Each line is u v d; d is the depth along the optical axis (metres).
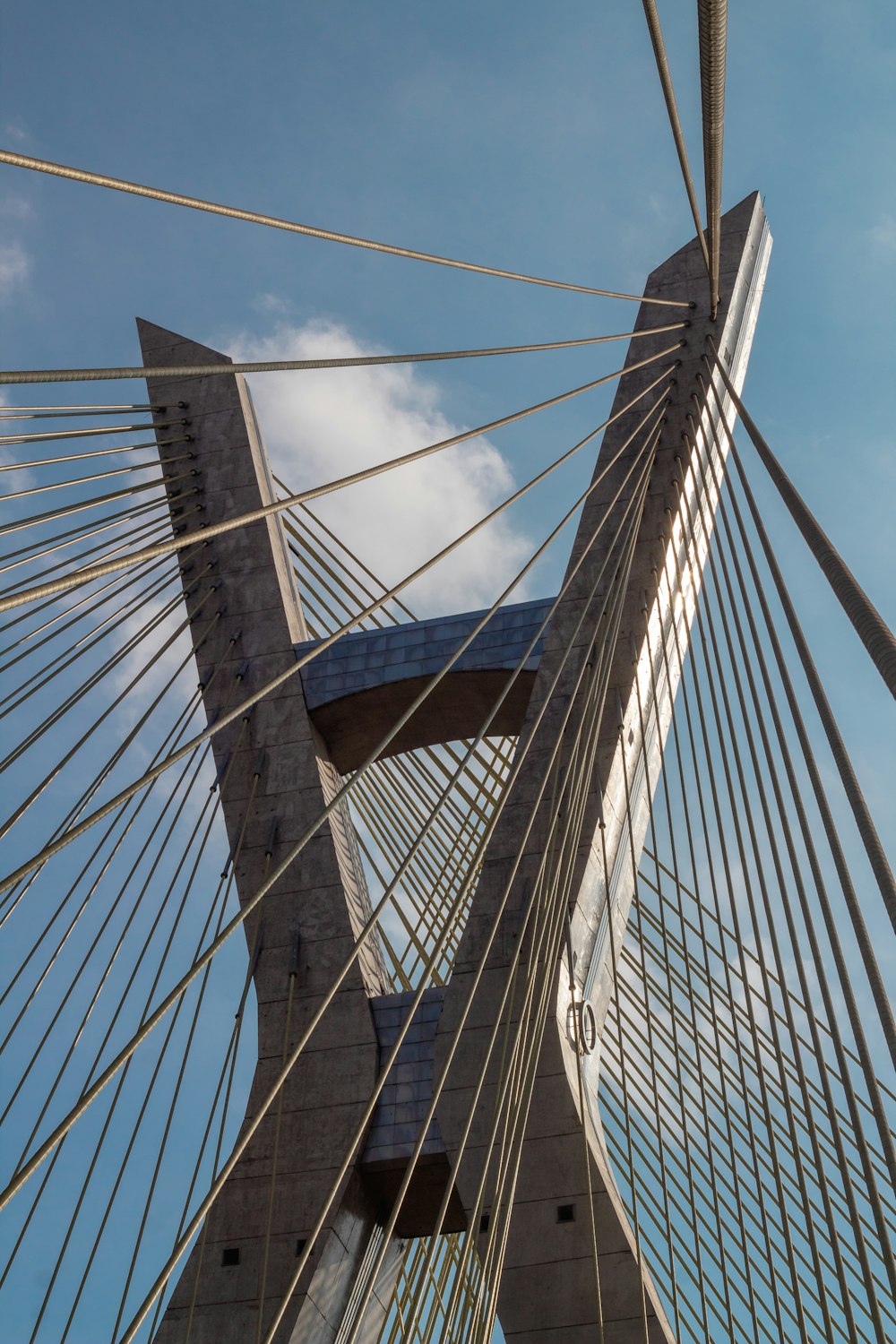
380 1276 23.14
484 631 27.48
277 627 28.19
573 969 23.34
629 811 23.91
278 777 26.59
